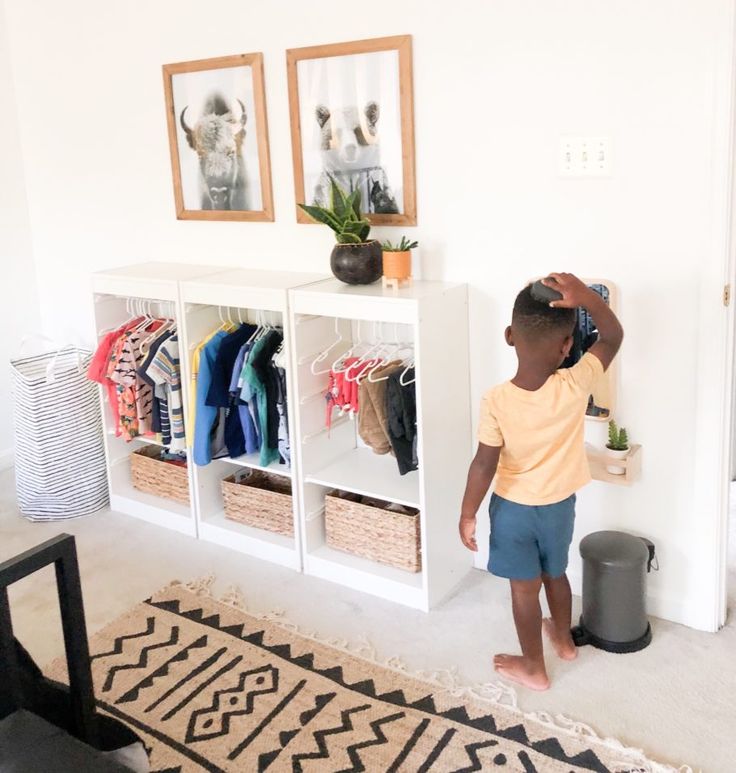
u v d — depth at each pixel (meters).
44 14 3.71
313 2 2.93
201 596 2.92
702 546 2.60
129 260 3.77
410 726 2.26
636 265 2.54
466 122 2.73
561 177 2.60
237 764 2.17
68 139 3.81
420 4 2.72
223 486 3.35
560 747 2.17
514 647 2.61
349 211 2.80
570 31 2.49
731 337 2.48
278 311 3.19
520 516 2.29
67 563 1.76
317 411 3.05
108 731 1.92
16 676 1.79
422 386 2.65
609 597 2.51
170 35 3.33
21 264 4.11
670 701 2.34
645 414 2.62
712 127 2.33
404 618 2.78
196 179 3.41
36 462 3.52
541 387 2.19
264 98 3.13
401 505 3.05
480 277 2.83
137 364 3.37
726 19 2.25
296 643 2.64
